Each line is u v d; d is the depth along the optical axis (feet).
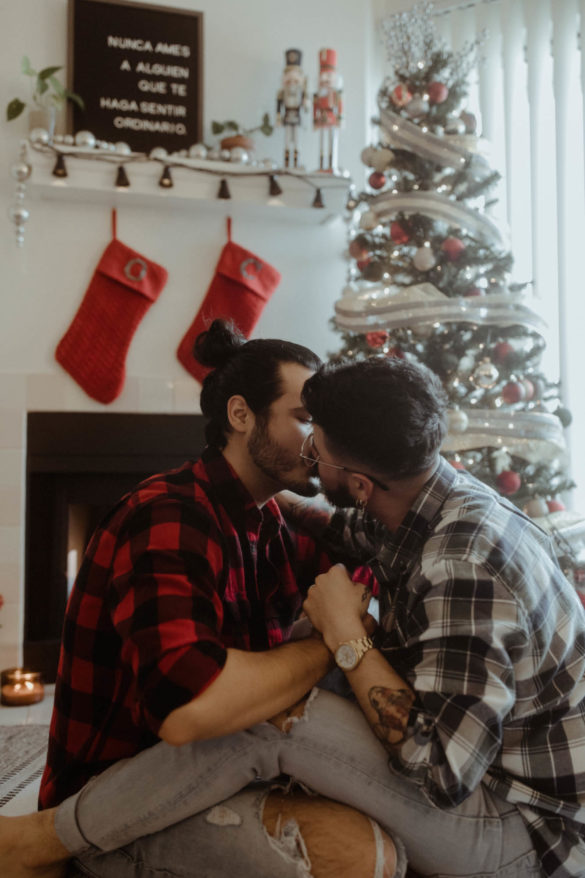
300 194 11.13
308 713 4.04
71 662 4.54
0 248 10.81
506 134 11.31
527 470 9.25
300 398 4.62
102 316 10.93
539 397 9.39
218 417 4.86
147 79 11.29
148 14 11.32
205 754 3.97
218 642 3.88
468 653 3.68
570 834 4.07
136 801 4.02
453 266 9.39
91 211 11.08
